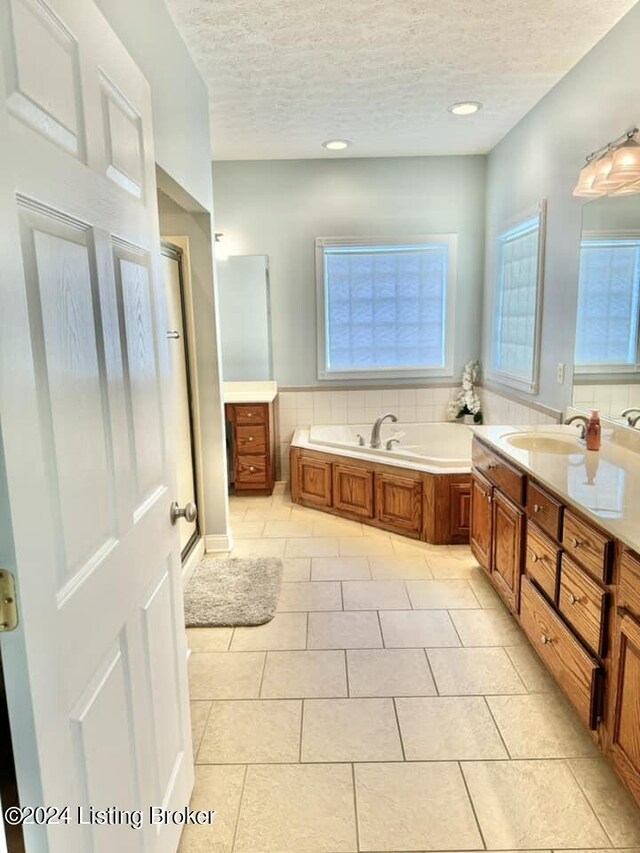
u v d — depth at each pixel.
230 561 3.20
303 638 2.41
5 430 0.69
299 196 4.32
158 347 1.35
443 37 2.40
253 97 3.02
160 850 1.27
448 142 3.91
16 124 0.73
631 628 1.44
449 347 4.52
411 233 4.36
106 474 1.02
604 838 1.46
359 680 2.12
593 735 1.68
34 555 0.75
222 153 4.08
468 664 2.21
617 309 2.44
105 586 0.99
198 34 2.35
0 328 0.68
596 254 2.59
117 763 1.04
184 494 3.12
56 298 0.84
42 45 0.81
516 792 1.60
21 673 0.73
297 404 4.61
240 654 2.30
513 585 2.36
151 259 1.32
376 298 4.47
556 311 3.02
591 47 2.52
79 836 0.87
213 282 3.11
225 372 4.59
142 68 1.92
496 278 4.06
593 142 2.55
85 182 0.95
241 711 1.96
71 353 0.89
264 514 4.02
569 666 1.79
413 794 1.60
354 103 3.13
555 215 3.00
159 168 2.12
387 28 2.32
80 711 0.88
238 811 1.56
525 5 2.16
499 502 2.51
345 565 3.13
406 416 4.63
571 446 2.52
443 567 3.08
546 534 2.01
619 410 2.46
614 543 1.53
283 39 2.40
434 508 3.35
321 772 1.69
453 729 1.86
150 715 1.23
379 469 3.62
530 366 3.41
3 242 0.69
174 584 1.44
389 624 2.50
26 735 0.74
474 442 2.91
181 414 3.08
